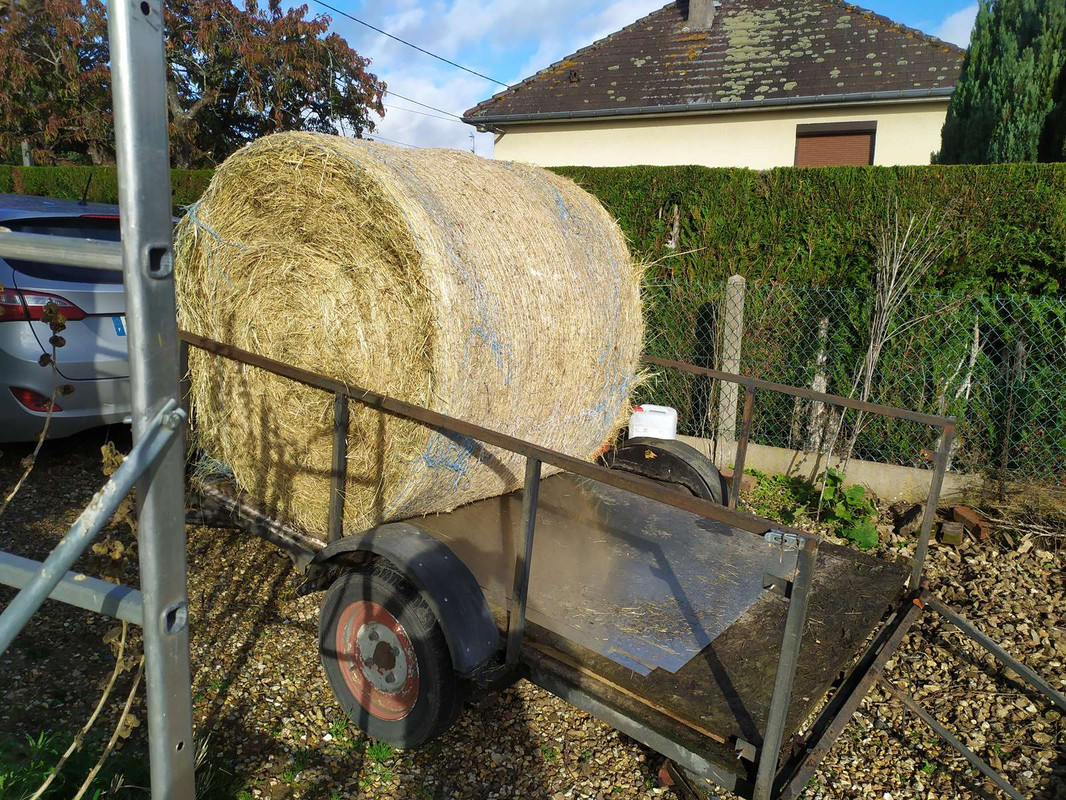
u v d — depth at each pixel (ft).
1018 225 17.03
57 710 9.06
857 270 18.84
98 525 3.74
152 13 3.64
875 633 9.49
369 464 10.53
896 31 34.40
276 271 11.08
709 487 13.42
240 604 11.94
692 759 6.82
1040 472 16.97
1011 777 9.46
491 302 9.90
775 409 19.84
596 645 8.40
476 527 11.14
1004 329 16.97
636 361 13.76
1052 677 11.44
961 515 16.22
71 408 15.29
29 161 55.16
